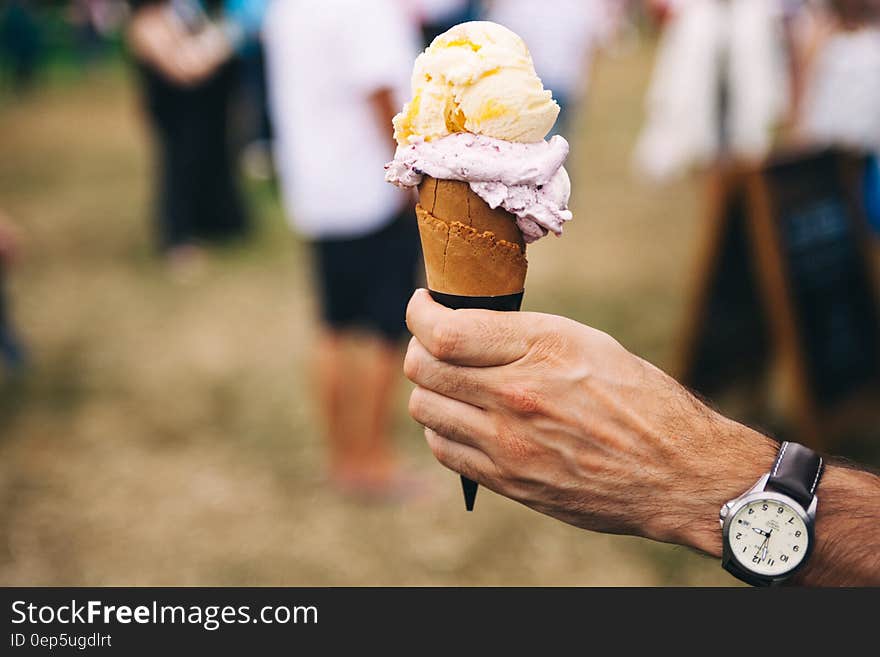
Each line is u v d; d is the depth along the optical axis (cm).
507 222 121
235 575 304
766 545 111
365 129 315
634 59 1766
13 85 1420
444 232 122
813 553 110
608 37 1708
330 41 305
